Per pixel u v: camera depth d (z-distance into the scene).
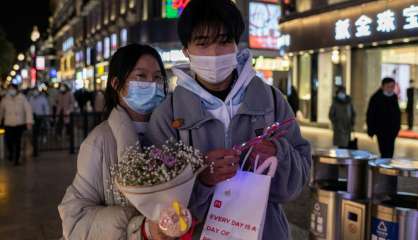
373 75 16.56
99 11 47.88
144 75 2.51
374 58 16.45
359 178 4.56
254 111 2.16
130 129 2.31
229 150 1.98
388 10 14.08
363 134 16.44
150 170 1.83
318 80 19.23
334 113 11.82
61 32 77.62
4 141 13.30
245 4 25.98
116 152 2.30
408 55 15.22
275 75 24.58
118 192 2.13
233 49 2.12
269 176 1.95
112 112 2.40
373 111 10.02
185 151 1.93
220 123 2.15
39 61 67.94
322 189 4.75
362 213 4.35
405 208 3.95
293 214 6.82
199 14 2.07
